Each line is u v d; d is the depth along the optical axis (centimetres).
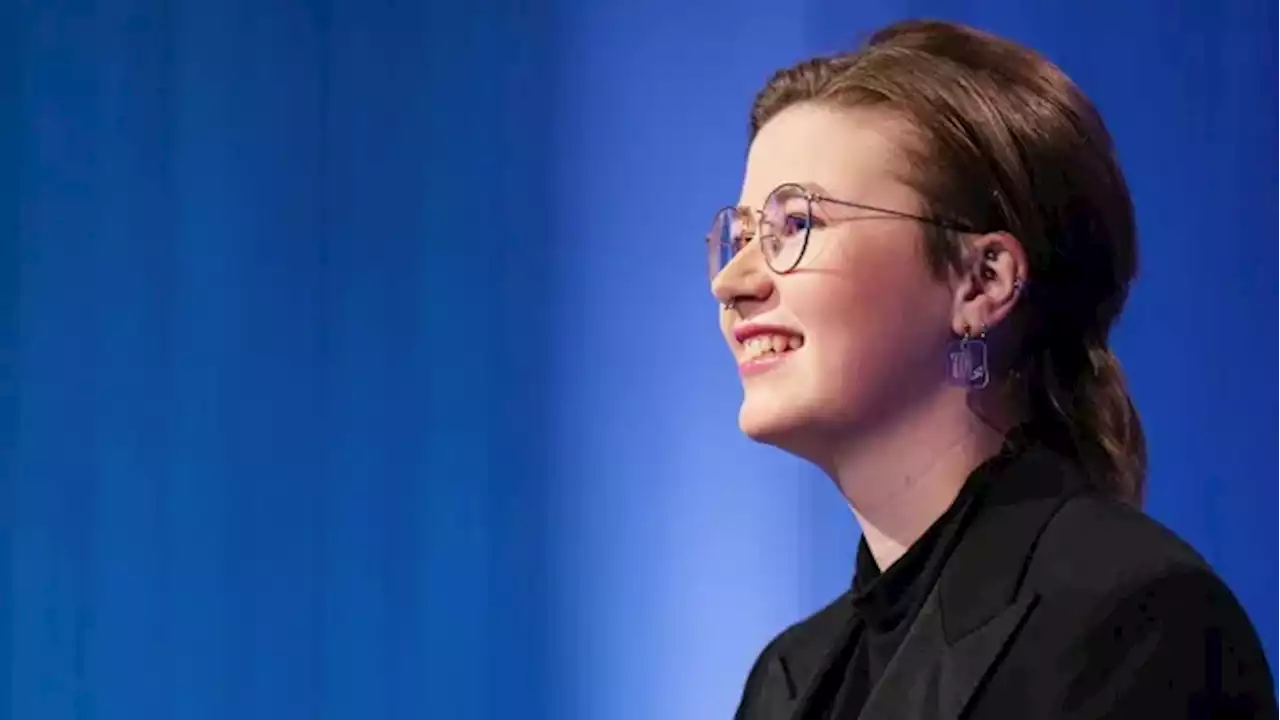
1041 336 327
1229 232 598
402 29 629
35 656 621
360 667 616
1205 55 603
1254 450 596
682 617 605
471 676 612
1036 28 606
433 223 623
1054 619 283
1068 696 273
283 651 618
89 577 623
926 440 319
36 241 631
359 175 627
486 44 625
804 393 315
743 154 610
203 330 627
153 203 631
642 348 612
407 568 616
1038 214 317
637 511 609
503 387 617
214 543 621
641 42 618
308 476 622
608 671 607
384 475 620
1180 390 596
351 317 625
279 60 632
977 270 317
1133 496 333
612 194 617
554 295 617
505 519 614
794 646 379
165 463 624
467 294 620
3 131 633
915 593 317
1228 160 601
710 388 607
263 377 625
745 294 325
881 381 313
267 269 627
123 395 627
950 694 285
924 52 332
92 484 625
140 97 633
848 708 330
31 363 629
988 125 317
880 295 312
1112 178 329
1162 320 598
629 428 612
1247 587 595
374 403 622
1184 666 272
